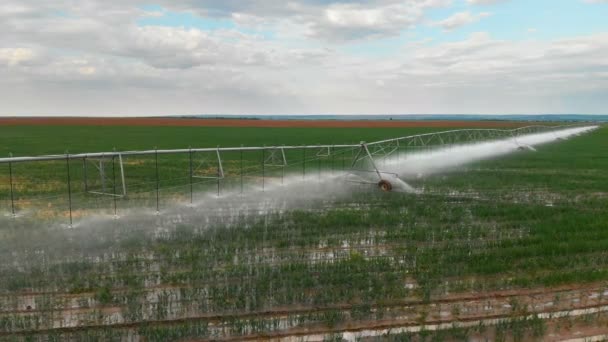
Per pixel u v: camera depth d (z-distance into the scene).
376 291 9.84
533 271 11.23
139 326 8.53
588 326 8.77
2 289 10.05
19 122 108.62
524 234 14.60
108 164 31.94
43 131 74.06
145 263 11.66
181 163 33.69
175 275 10.66
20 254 12.25
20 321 8.52
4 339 7.99
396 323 8.76
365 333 8.37
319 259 12.14
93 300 9.58
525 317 8.65
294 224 15.59
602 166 33.66
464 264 11.57
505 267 11.29
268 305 9.33
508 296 9.98
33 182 23.50
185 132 77.56
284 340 8.12
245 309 9.18
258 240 13.74
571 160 37.88
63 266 11.34
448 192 22.36
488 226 15.53
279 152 43.38
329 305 9.41
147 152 16.25
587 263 11.83
